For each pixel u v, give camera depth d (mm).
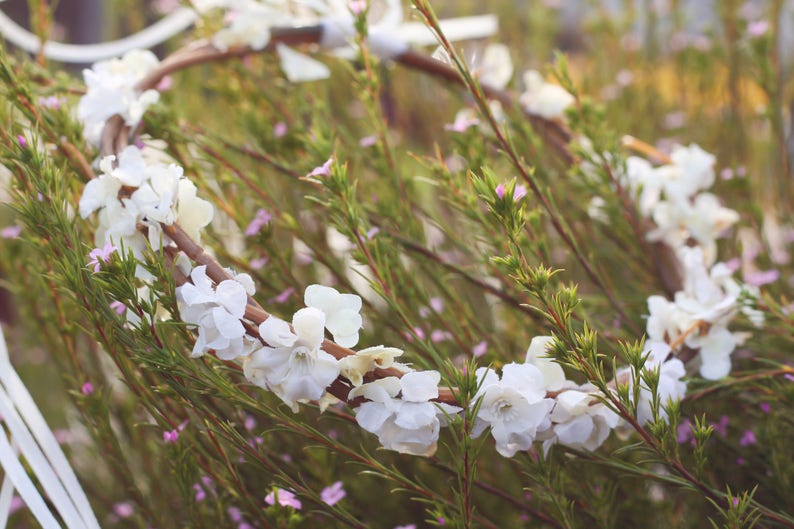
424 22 568
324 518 624
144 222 537
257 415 617
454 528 546
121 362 563
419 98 1042
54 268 608
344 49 717
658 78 1113
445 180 625
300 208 777
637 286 728
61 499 543
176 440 576
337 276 650
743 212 834
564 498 562
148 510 627
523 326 667
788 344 685
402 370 525
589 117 693
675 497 652
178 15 810
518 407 527
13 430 549
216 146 668
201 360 546
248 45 687
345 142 748
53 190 557
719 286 627
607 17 1071
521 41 1188
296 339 514
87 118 611
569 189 767
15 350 924
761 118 813
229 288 518
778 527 591
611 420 542
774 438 625
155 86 649
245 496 577
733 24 938
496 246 618
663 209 682
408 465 661
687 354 593
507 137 604
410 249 660
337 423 675
